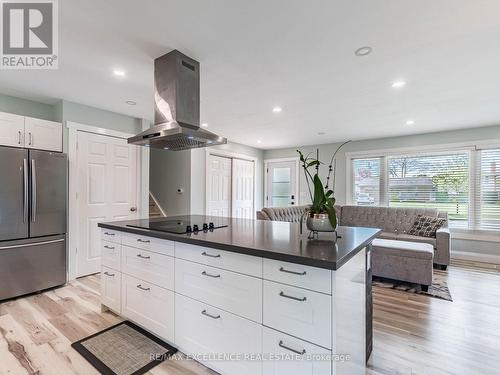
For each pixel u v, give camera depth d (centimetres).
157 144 260
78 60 230
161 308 195
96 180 365
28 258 291
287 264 132
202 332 169
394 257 331
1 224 272
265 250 138
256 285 143
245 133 512
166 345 197
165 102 222
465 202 463
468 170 461
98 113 367
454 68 238
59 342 201
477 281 341
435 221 436
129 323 229
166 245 191
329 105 343
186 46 206
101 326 224
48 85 285
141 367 174
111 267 239
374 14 166
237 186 633
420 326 227
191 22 176
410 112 371
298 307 129
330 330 119
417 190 508
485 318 241
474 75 252
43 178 303
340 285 125
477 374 168
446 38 192
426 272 312
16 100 324
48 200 307
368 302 182
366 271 175
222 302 158
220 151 582
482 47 203
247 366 147
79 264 348
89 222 358
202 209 542
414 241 414
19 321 234
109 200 379
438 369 172
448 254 386
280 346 135
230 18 171
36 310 256
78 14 169
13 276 280
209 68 242
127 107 361
